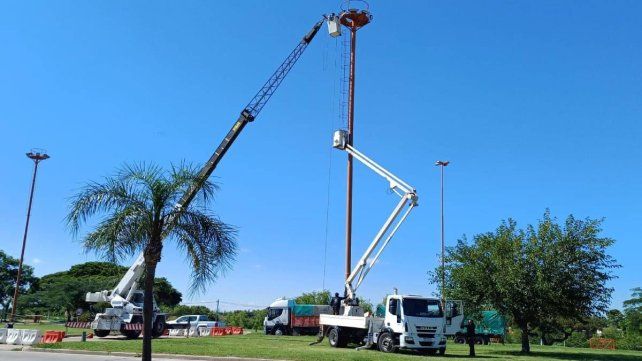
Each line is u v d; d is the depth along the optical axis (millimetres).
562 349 35375
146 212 12680
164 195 12758
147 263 12766
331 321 28953
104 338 35469
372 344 26562
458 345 37594
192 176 12938
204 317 53531
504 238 28469
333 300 30531
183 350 23609
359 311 29422
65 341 30375
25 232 48031
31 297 69500
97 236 12430
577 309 27672
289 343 29969
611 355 28500
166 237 12836
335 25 38750
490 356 24969
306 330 48125
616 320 65375
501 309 28344
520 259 27875
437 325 25078
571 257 27297
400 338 24703
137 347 25344
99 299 36188
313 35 41281
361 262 30094
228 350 23578
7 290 70875
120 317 35250
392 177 30172
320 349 25234
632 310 64625
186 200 12969
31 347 27266
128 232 12625
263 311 68812
